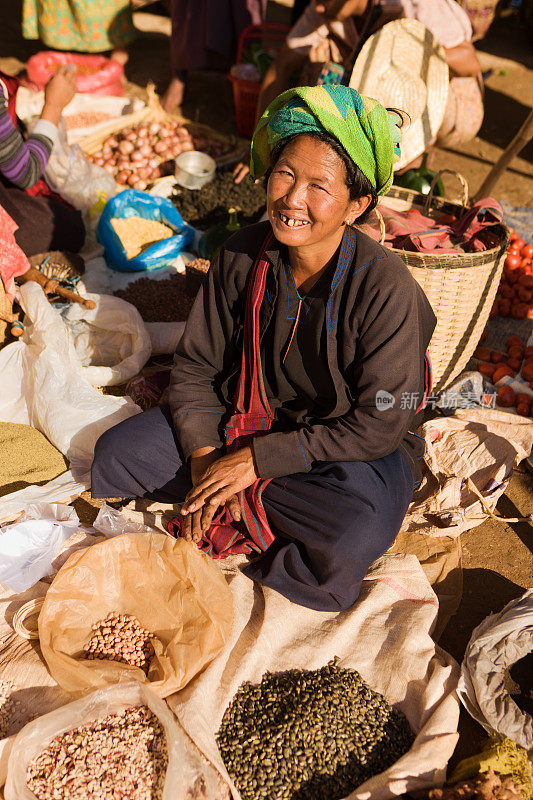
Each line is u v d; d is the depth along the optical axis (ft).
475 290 10.16
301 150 6.38
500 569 9.17
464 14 15.61
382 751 6.75
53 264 12.52
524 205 17.04
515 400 11.35
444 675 7.22
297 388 8.14
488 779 6.23
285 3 27.12
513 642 7.47
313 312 7.47
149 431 8.57
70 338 10.55
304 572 7.87
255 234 7.86
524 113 21.53
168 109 20.04
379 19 13.84
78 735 6.57
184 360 8.57
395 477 8.01
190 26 18.60
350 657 7.57
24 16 19.02
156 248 13.07
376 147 6.57
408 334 7.40
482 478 10.09
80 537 8.59
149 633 7.58
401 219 11.22
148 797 6.28
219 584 7.65
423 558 8.91
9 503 8.97
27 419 10.62
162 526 8.95
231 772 6.52
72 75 12.49
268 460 7.73
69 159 13.89
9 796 6.18
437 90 12.87
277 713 6.97
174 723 6.40
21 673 7.22
